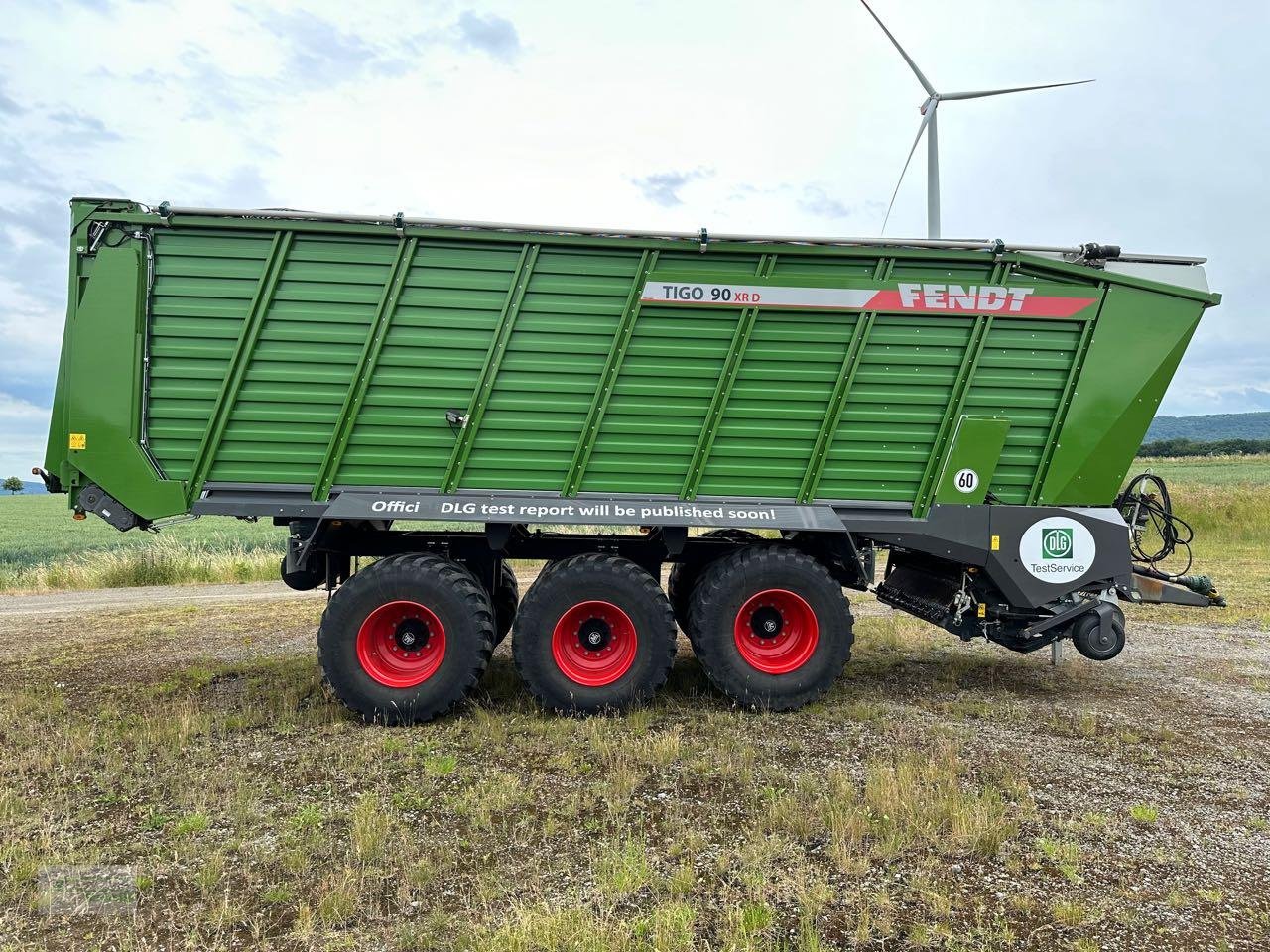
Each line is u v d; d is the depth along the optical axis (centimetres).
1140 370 567
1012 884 328
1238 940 291
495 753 469
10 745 486
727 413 545
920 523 557
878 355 549
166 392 517
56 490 523
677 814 385
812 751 471
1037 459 571
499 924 294
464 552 590
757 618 552
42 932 294
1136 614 911
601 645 540
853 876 330
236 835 368
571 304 530
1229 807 404
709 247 532
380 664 526
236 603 1048
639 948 280
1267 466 4891
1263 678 648
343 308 519
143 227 509
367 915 303
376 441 529
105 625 886
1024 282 554
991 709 560
